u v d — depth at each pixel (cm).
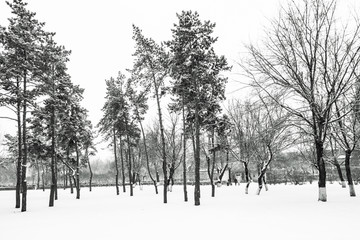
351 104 1947
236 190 4041
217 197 2952
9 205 2819
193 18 2473
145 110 4175
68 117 3784
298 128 2081
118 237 1073
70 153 4509
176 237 1043
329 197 2311
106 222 1484
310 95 1891
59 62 2895
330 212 1484
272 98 1877
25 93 2383
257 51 1938
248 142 3378
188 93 2523
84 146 4775
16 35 2334
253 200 2425
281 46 1931
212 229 1176
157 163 6631
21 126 2608
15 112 2414
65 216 1823
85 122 4200
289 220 1302
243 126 3491
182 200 2827
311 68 1923
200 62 2464
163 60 2727
